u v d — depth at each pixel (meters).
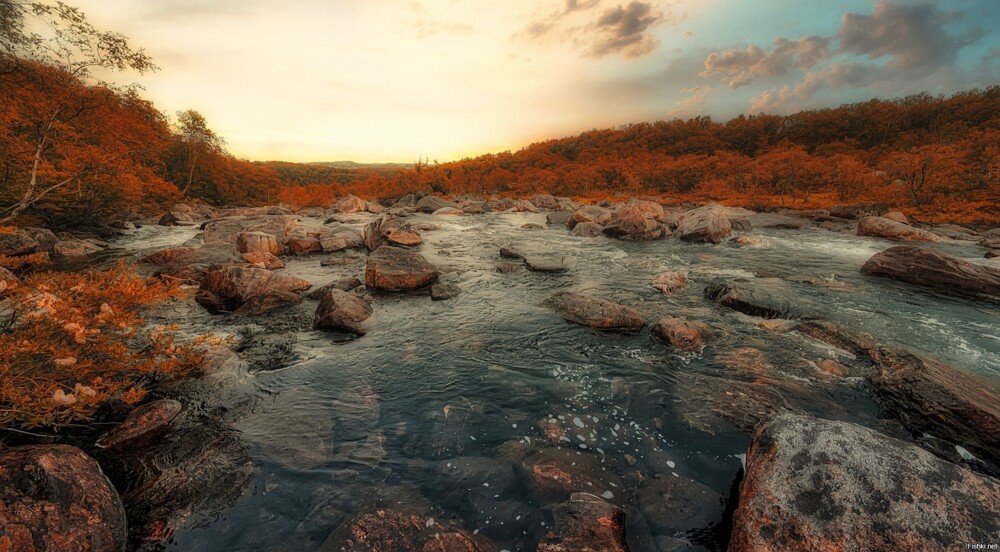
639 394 7.05
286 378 7.49
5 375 4.51
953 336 9.81
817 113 150.38
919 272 14.51
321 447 5.46
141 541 3.91
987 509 3.56
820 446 4.30
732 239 25.58
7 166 19.70
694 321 10.73
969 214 40.62
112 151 23.11
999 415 5.62
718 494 4.71
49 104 18.95
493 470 5.09
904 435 5.89
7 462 3.66
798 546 3.48
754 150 140.50
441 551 3.75
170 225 34.06
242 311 11.20
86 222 26.55
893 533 3.42
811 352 8.64
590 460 5.28
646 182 110.75
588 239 26.64
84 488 3.88
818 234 29.02
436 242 25.09
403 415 6.38
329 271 16.97
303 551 3.90
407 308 11.91
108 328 6.25
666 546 3.99
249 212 46.50
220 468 4.96
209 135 61.56
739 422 6.14
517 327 10.37
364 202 47.81
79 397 4.74
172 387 6.76
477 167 194.50
